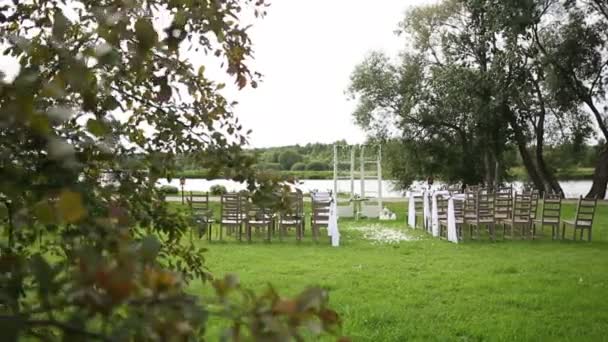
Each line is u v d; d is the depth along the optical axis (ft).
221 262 29.84
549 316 18.88
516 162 97.81
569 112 79.41
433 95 81.71
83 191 4.14
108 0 5.15
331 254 33.24
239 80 6.55
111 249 3.67
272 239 40.65
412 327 17.39
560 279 25.21
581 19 73.67
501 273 26.96
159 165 6.70
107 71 5.19
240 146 7.04
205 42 6.40
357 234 44.65
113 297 2.17
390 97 88.74
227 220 38.73
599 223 50.60
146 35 4.08
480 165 86.28
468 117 76.02
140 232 6.85
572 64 73.36
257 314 2.49
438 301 21.03
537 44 73.61
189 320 2.51
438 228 42.39
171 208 7.43
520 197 43.04
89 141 4.88
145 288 2.46
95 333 2.46
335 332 2.85
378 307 19.79
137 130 7.28
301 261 30.42
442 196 44.34
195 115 7.25
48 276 2.65
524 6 67.51
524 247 36.42
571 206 65.82
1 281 3.29
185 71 6.65
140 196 6.65
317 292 2.54
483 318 18.60
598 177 81.20
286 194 6.80
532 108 78.38
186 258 7.32
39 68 4.39
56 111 3.51
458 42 79.20
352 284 24.09
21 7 5.82
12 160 3.84
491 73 70.54
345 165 71.26
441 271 27.30
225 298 2.64
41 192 3.84
